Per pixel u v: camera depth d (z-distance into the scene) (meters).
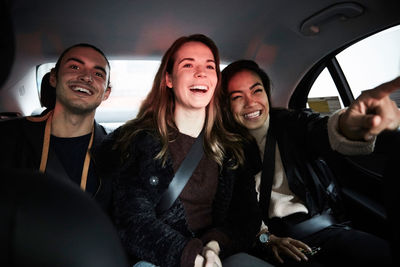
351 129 0.89
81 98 1.48
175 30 2.16
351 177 1.94
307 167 1.47
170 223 1.16
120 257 0.38
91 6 1.89
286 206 1.47
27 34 2.04
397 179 0.72
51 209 0.33
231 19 2.11
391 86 0.75
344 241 1.29
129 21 2.04
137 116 1.45
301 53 2.49
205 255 0.92
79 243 0.33
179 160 1.25
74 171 1.47
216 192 1.29
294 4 1.99
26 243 0.32
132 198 1.11
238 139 1.40
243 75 1.61
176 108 1.31
